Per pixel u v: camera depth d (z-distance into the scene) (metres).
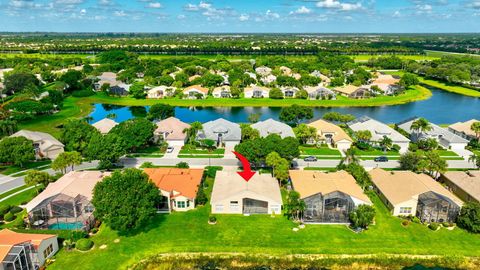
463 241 60.78
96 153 84.12
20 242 51.97
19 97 143.50
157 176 75.88
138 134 97.81
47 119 136.00
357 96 182.50
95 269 53.50
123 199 58.88
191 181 75.06
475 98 191.88
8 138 88.81
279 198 69.25
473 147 107.62
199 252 57.97
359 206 64.44
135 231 62.38
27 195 75.50
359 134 105.00
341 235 62.00
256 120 128.62
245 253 57.91
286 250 58.22
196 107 167.00
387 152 103.12
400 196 69.44
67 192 66.62
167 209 69.50
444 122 142.88
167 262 56.66
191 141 106.81
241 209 68.62
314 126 113.69
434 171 84.62
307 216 66.81
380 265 56.59
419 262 56.94
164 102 170.62
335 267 56.28
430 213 65.75
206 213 68.69
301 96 178.75
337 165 92.00
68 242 57.69
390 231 63.34
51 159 96.19
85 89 190.00
